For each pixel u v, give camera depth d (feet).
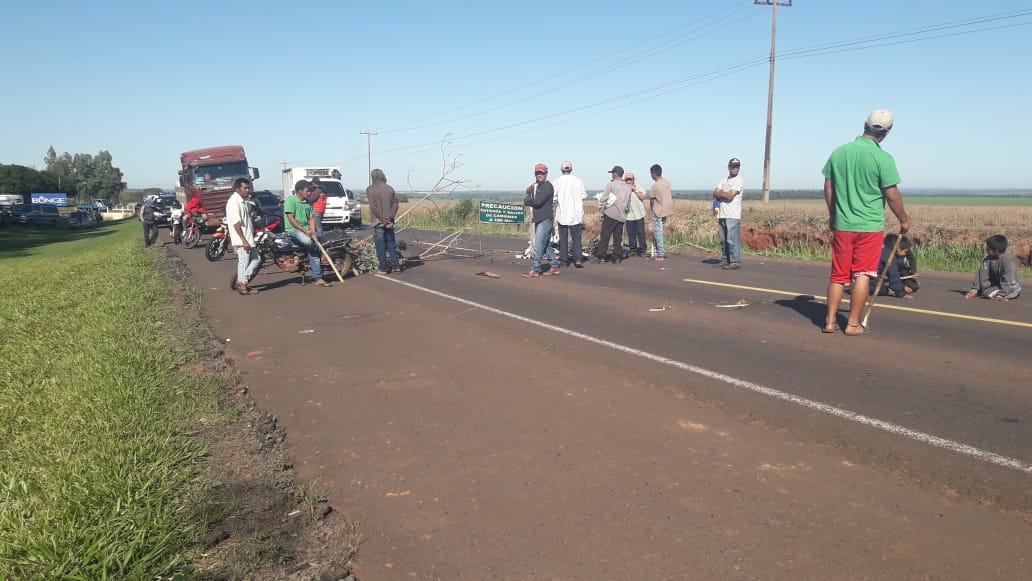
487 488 11.82
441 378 18.48
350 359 20.83
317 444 13.97
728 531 10.17
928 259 42.86
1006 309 25.94
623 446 13.48
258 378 18.90
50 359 20.47
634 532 10.22
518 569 9.34
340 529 10.51
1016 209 98.73
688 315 26.25
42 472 11.98
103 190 495.41
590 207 93.56
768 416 14.85
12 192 304.50
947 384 16.61
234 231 34.01
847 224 21.27
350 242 40.78
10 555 9.32
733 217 40.34
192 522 10.49
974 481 11.49
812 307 27.22
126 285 36.19
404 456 13.26
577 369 18.95
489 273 39.91
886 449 12.90
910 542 9.74
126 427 14.07
